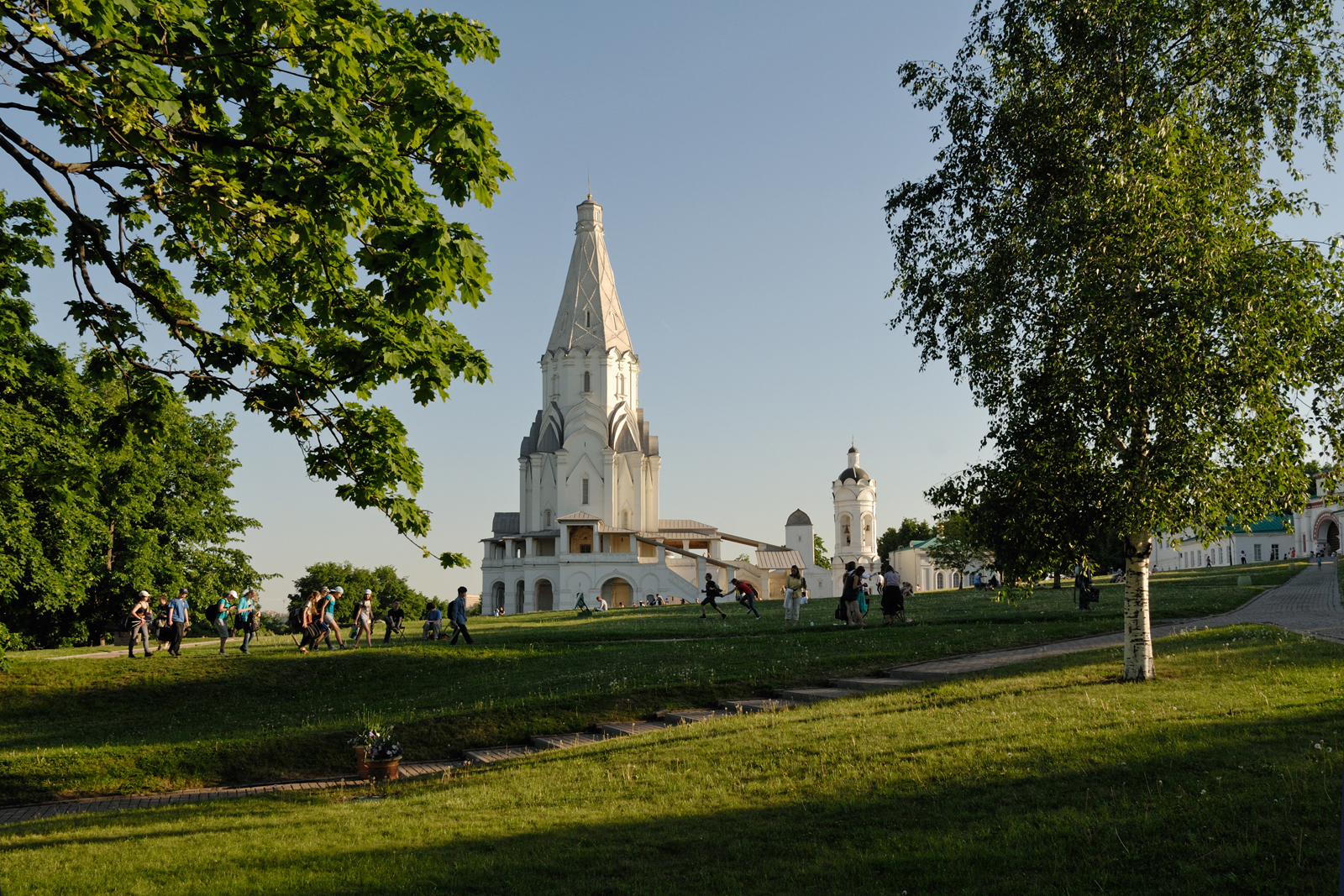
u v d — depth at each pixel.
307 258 11.09
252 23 8.95
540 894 8.04
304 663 28.36
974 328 19.48
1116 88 17.94
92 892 8.66
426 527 11.41
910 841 8.64
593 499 110.62
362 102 9.98
